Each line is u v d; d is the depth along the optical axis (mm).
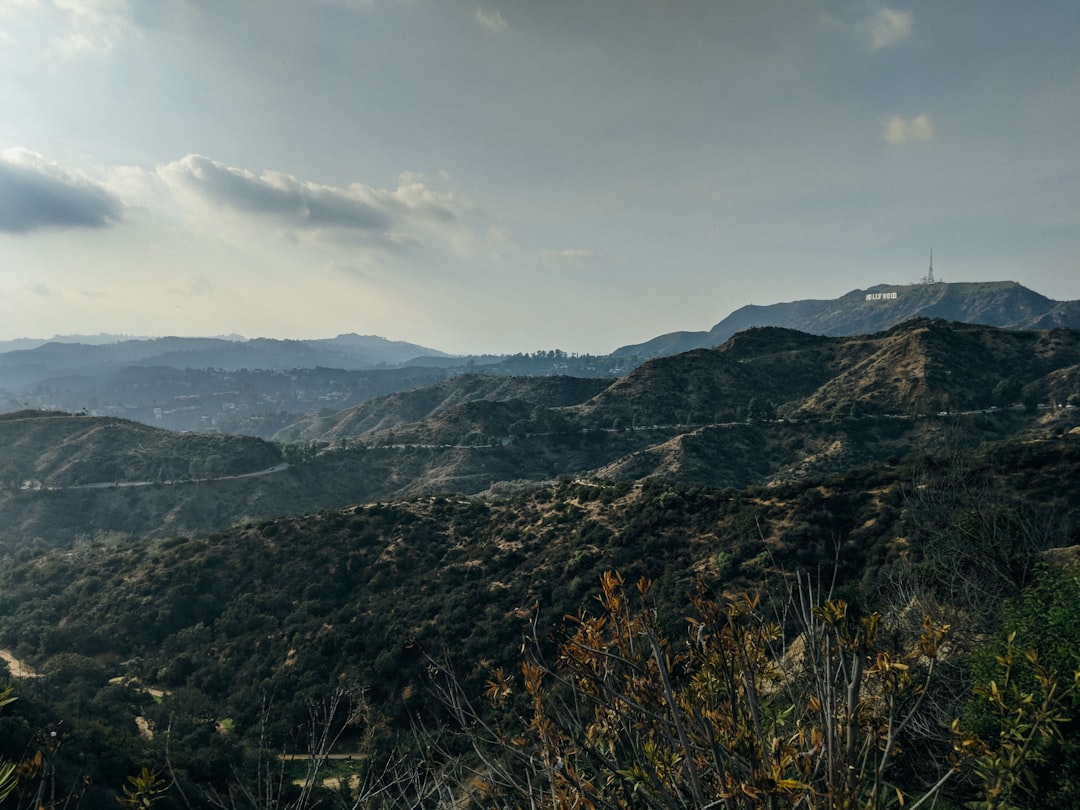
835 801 2471
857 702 2775
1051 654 5633
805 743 2873
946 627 2918
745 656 2918
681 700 2912
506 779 3092
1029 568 10883
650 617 3086
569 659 3045
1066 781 4512
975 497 15414
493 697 3588
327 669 35000
